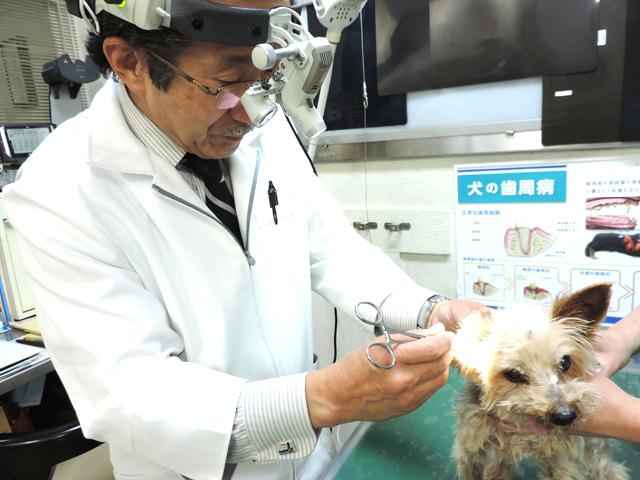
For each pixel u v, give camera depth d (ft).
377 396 1.90
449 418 3.12
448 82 4.35
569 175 4.06
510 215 4.39
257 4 1.90
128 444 2.11
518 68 4.03
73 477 3.90
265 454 2.07
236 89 2.06
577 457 2.44
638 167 3.82
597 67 3.75
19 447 3.42
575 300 2.51
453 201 4.65
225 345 2.54
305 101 2.53
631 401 2.40
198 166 2.71
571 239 4.19
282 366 2.88
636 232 3.93
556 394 2.28
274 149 3.22
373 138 4.84
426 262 4.95
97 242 2.26
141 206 2.47
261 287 2.79
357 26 4.63
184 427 1.98
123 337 2.11
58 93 5.92
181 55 1.92
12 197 2.32
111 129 2.45
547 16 3.81
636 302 4.05
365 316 2.97
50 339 2.20
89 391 2.11
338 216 3.55
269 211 2.89
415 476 2.71
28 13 5.63
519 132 4.17
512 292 4.55
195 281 2.51
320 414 1.98
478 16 4.06
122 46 2.05
